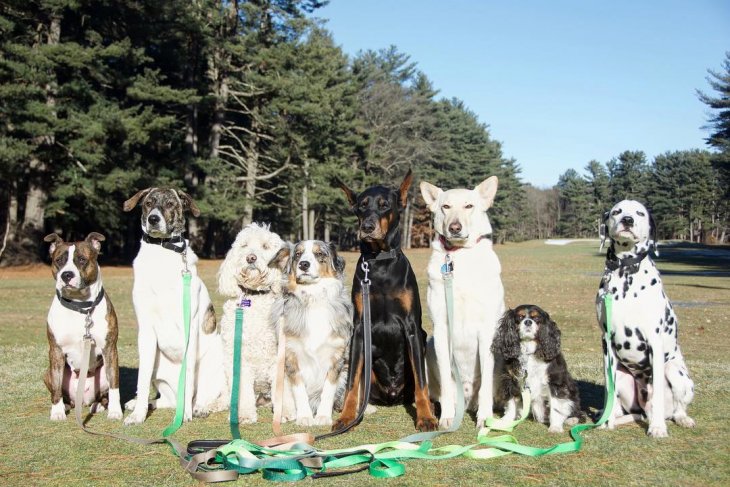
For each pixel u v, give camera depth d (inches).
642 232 200.8
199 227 1593.3
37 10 1131.3
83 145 1098.7
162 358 244.1
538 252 2413.9
